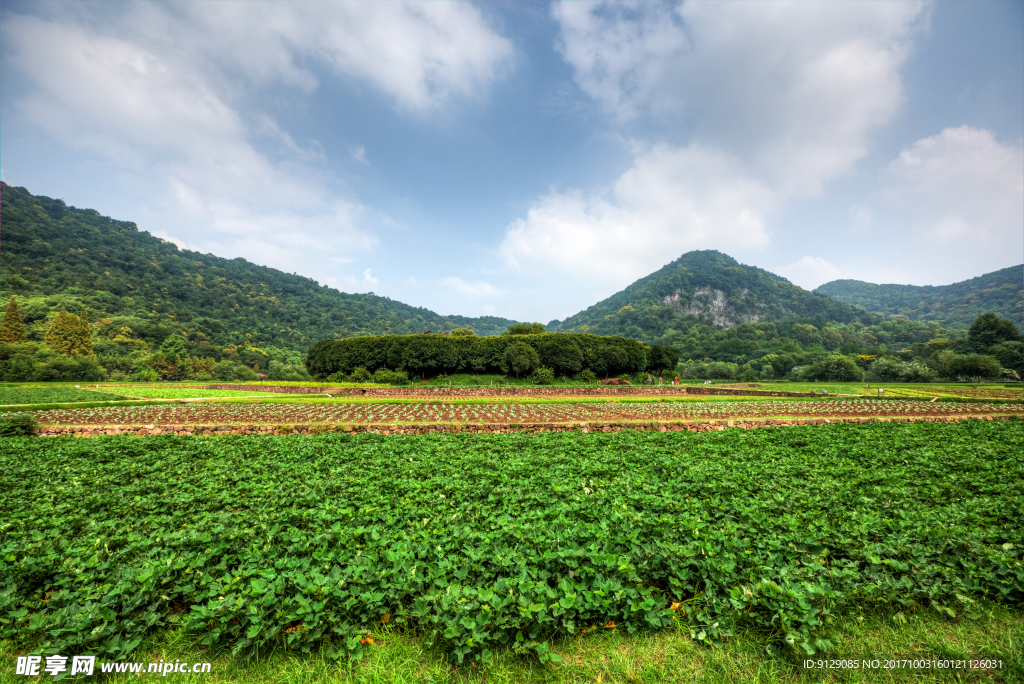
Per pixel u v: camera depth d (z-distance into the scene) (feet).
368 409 102.01
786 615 15.26
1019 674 13.99
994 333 301.43
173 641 15.71
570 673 14.70
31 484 36.29
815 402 115.75
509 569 18.62
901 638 15.87
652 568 19.04
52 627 14.37
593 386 198.08
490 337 230.48
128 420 78.89
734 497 31.01
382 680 14.35
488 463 44.14
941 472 38.88
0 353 226.17
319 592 16.17
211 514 27.25
